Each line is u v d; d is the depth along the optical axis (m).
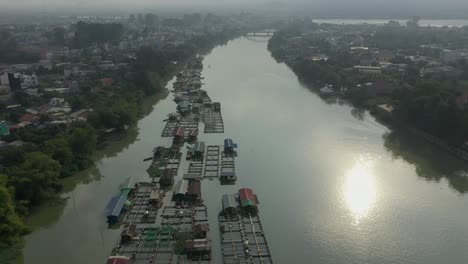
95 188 81.44
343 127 117.31
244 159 93.62
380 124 120.25
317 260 59.44
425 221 69.75
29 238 65.31
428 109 107.88
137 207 72.38
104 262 59.06
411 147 102.50
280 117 126.19
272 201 75.25
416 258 60.34
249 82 174.88
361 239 64.62
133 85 147.12
